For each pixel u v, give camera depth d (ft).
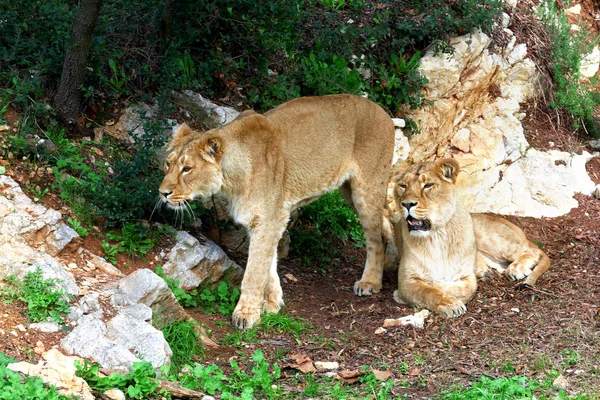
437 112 34.83
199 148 22.77
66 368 17.72
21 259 20.94
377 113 27.25
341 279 28.84
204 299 24.80
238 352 22.00
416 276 26.02
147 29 31.22
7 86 28.04
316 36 33.78
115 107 29.22
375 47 35.27
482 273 28.07
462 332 23.40
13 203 23.02
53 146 25.90
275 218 24.23
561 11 42.91
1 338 18.52
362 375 20.51
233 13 31.50
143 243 24.66
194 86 29.81
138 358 19.12
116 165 26.66
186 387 18.98
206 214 27.32
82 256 23.11
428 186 25.31
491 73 36.50
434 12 35.27
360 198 27.07
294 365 20.92
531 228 33.32
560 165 36.63
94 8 26.71
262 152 23.84
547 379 19.69
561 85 39.22
